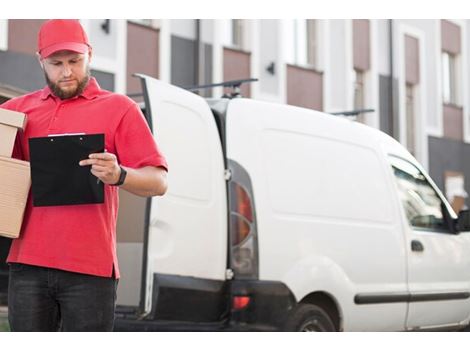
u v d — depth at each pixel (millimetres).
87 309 3176
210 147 5418
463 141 25578
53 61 3250
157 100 5176
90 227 3195
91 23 15578
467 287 7176
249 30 19312
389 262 6277
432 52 24812
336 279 5734
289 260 5453
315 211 5766
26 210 3242
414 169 7020
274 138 5691
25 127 3324
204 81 18188
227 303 5309
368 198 6289
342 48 21797
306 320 5445
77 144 3061
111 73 15984
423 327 6660
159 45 17109
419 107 24234
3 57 13617
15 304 3223
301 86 20625
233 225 5355
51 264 3160
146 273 4984
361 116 22797
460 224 7027
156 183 3234
